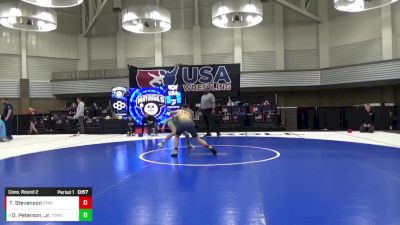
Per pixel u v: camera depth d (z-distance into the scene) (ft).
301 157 22.43
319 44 62.90
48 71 67.92
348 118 53.62
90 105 68.74
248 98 65.72
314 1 63.62
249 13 41.93
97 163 21.25
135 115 44.29
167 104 47.83
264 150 26.27
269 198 12.38
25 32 65.62
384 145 28.78
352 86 58.03
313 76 61.98
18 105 65.57
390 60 53.16
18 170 18.99
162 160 22.09
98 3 64.03
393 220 9.83
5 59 64.49
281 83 62.54
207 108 39.58
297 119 57.11
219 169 18.42
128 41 68.54
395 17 53.78
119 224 9.84
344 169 17.84
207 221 10.01
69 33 69.51
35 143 35.68
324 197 12.40
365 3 37.96
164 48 67.46
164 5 67.36
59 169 19.21
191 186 14.49
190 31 66.69
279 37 63.72
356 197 12.32
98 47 70.13
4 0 53.78
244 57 65.05
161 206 11.58
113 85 65.67
